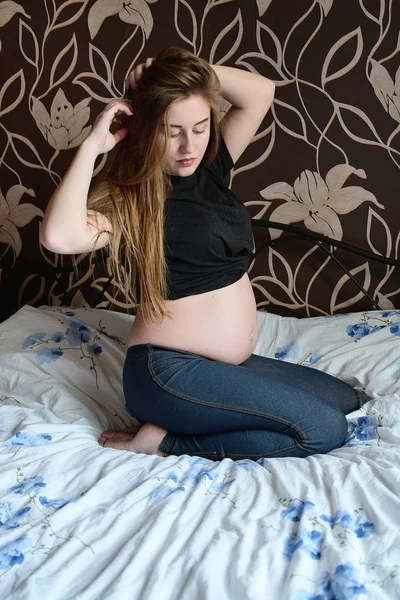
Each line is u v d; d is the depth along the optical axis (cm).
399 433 155
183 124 146
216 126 159
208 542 119
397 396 169
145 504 132
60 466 150
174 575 111
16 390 191
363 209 228
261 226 236
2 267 258
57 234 146
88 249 153
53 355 198
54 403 183
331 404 162
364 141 224
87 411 182
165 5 229
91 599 107
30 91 244
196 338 165
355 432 161
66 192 146
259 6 222
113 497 137
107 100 239
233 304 168
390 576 106
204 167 168
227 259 164
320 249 234
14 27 240
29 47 241
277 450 155
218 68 166
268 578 109
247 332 173
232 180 236
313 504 128
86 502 134
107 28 234
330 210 231
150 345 164
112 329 216
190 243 158
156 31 231
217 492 138
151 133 146
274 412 155
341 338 206
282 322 219
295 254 237
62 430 168
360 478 133
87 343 204
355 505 127
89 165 148
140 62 234
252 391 156
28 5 238
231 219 164
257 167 233
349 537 116
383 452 144
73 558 115
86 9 234
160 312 161
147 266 155
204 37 229
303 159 229
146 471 145
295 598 103
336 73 221
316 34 220
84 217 148
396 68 217
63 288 256
